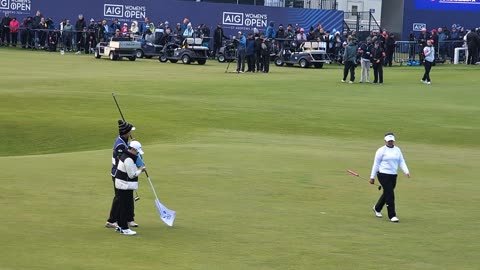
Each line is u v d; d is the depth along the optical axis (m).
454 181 33.53
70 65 84.69
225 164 35.34
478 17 107.50
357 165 36.34
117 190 22.62
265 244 22.12
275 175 33.09
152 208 26.39
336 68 94.31
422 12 107.69
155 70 82.25
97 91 61.84
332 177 33.19
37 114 50.97
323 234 23.64
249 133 47.34
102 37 102.69
